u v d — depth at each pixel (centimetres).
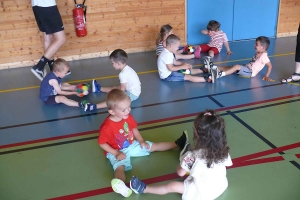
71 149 285
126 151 261
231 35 662
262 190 224
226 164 214
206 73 469
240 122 319
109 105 238
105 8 566
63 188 235
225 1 628
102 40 585
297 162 253
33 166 262
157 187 219
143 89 418
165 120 330
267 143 280
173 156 268
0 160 272
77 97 402
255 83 422
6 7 512
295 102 360
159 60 441
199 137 204
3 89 444
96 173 250
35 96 412
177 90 411
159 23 609
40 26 445
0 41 526
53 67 374
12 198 226
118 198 222
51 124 334
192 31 634
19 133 317
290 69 472
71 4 544
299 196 217
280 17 678
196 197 205
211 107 356
